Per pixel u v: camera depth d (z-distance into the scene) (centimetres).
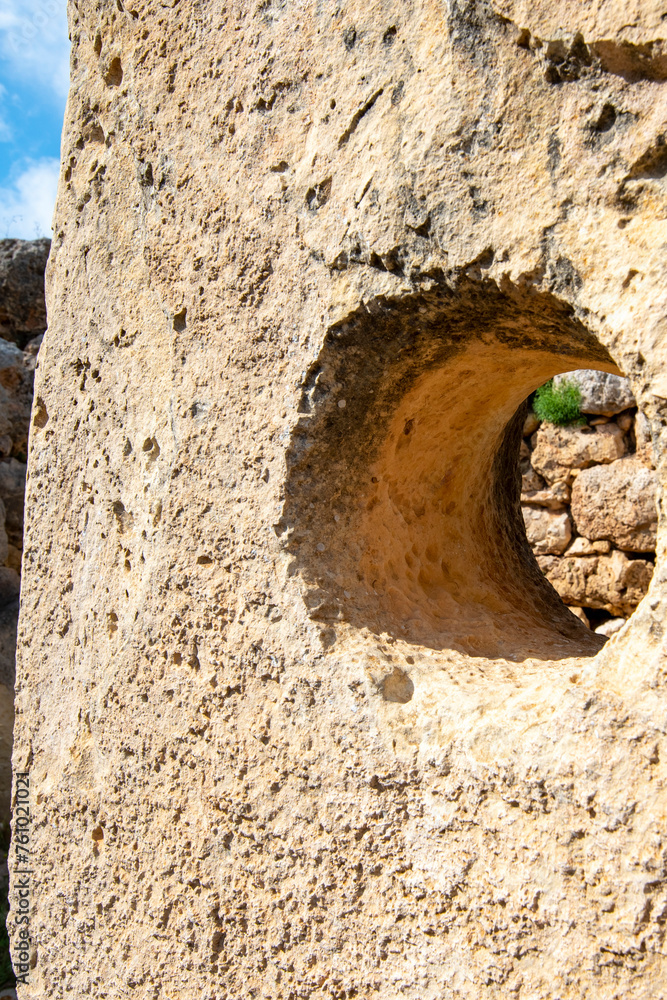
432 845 129
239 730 155
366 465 158
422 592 172
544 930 117
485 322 135
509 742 122
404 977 131
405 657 146
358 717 139
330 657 144
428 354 145
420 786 131
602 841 111
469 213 123
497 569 210
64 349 217
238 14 158
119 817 182
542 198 116
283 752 148
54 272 224
